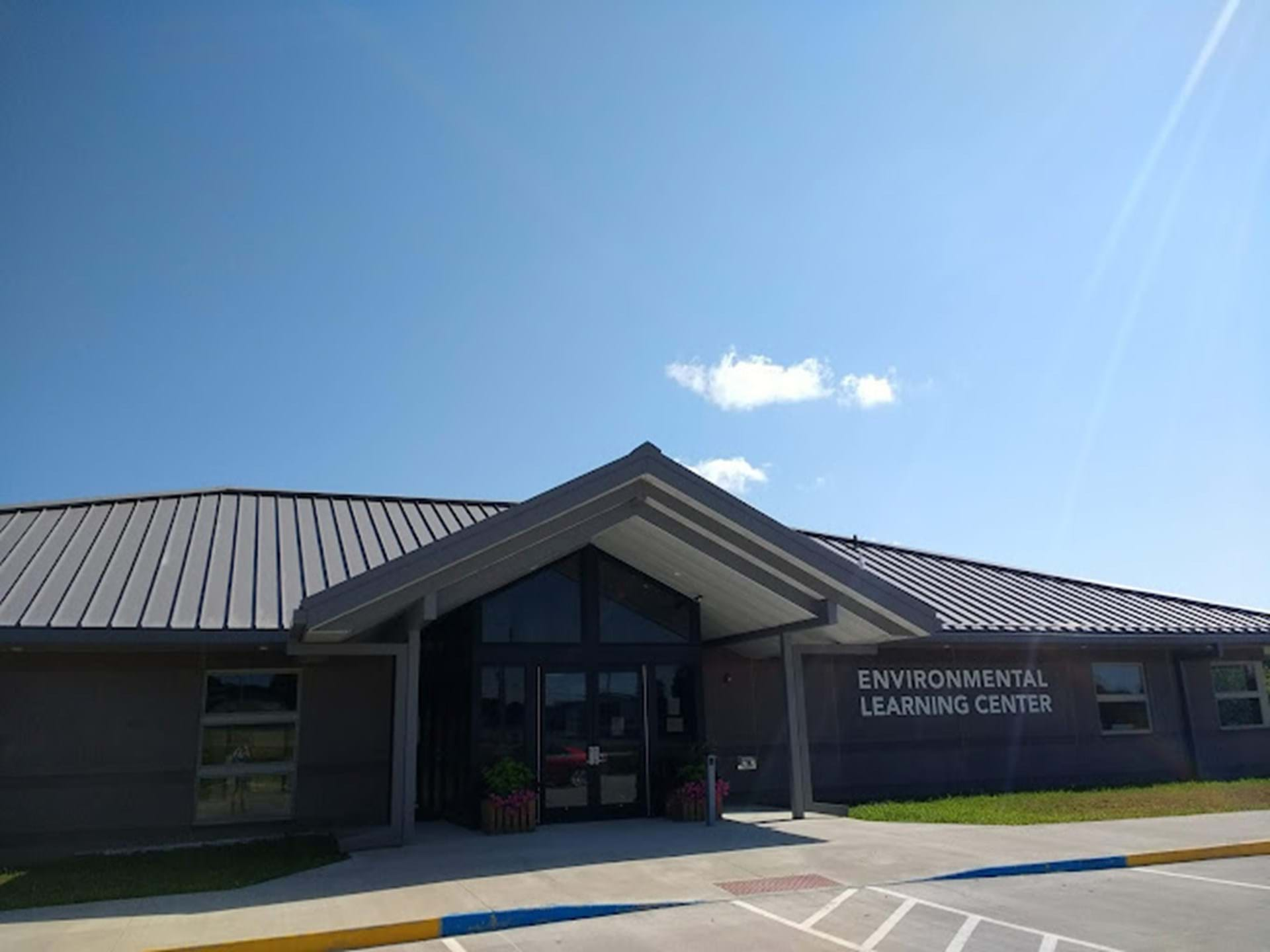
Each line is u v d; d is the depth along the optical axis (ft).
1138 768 67.87
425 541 55.16
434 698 54.44
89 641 39.81
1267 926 27.32
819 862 36.19
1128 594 77.36
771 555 45.78
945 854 37.60
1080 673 68.08
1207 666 72.90
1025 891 32.12
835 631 51.67
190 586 45.37
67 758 43.88
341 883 32.83
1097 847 38.88
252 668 47.67
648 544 47.98
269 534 53.88
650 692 50.98
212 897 30.86
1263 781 67.05
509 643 48.96
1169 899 30.81
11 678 43.96
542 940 26.58
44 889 32.76
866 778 60.49
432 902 29.60
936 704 63.36
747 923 27.91
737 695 60.95
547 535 42.98
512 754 47.67
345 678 49.11
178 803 45.06
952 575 71.61
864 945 25.54
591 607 50.67
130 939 25.82
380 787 48.55
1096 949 25.02
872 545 74.43
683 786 48.65
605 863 36.17
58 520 52.08
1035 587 73.41
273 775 46.96
